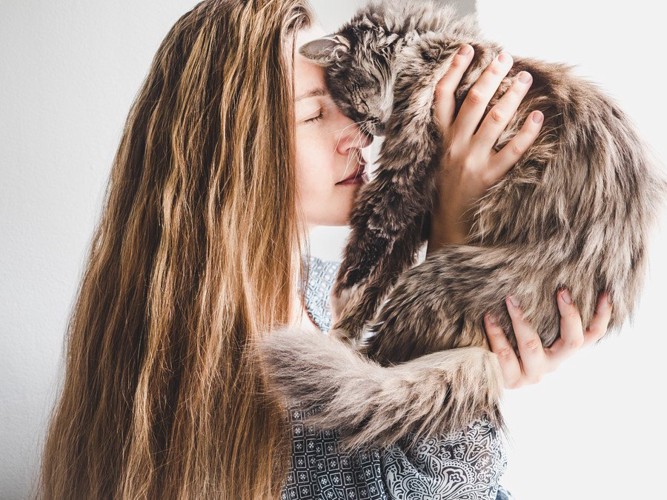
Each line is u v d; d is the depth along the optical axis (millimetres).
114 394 1160
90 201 1825
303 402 1006
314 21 1221
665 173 1060
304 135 1170
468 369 980
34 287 1827
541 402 1500
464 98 1115
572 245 1001
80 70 1811
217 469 1046
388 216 1175
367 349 1122
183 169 1120
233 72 1108
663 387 1377
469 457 966
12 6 1774
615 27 1394
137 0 1812
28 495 1821
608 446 1437
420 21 1178
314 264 1395
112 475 1152
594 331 1024
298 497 1021
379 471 987
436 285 1067
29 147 1808
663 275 1340
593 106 1029
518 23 1464
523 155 1032
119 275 1196
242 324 1078
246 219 1100
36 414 1823
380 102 1152
